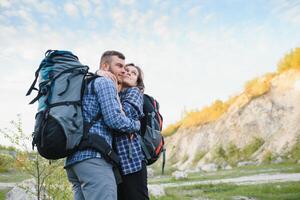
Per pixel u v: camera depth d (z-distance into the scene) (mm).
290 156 39094
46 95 3051
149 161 3664
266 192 13773
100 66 3713
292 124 44125
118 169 3264
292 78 50406
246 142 49500
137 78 3820
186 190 16859
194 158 60406
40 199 6914
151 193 14336
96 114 3158
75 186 3369
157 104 3883
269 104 50719
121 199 3463
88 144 3035
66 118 2939
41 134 2953
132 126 3195
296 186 14094
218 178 24906
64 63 3189
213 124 64062
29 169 6680
